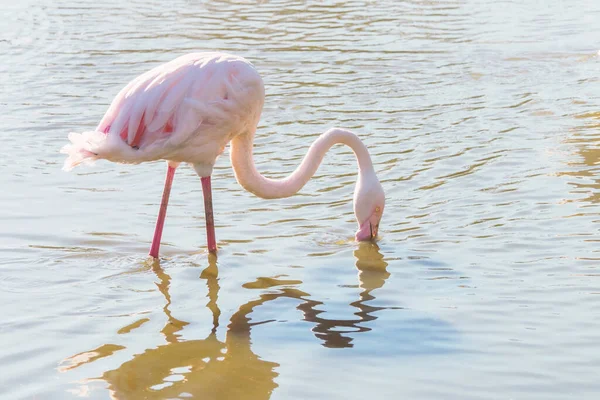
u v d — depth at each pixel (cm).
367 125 1143
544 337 571
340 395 499
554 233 761
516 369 529
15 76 1393
